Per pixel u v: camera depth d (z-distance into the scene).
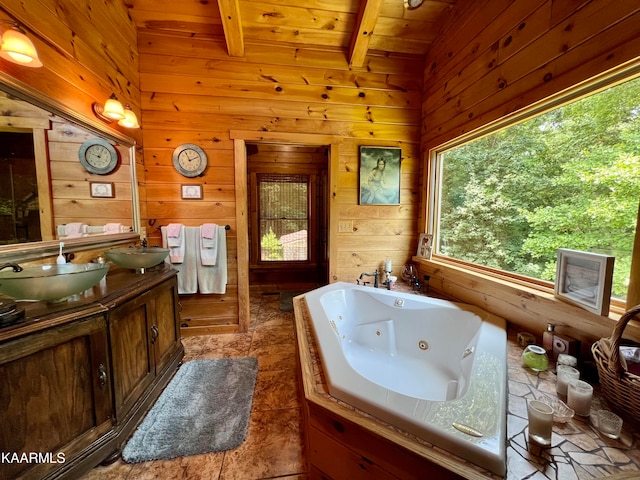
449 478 0.75
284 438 1.42
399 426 0.87
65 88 1.55
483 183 2.02
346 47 2.56
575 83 1.25
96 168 1.81
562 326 1.33
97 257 1.78
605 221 1.21
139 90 2.37
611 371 0.93
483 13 1.87
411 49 2.63
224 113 2.49
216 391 1.79
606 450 0.79
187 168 2.47
